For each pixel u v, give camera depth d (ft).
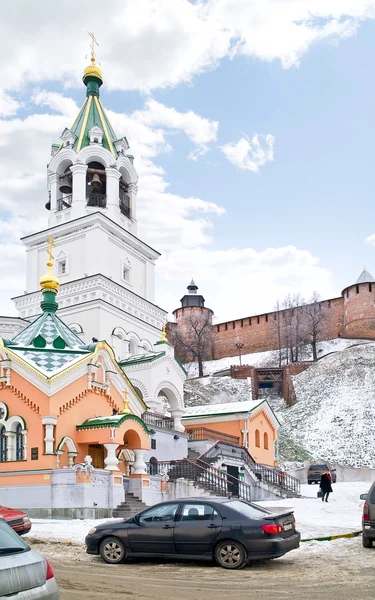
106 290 144.15
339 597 36.76
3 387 90.79
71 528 67.46
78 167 155.22
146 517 48.91
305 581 41.63
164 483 98.07
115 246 154.40
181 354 381.19
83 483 81.51
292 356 351.87
